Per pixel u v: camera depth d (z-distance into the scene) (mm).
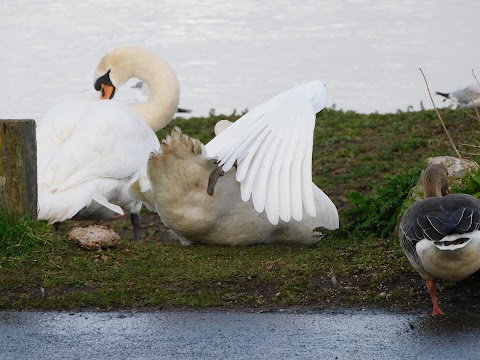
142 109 17562
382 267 10711
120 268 10953
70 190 13234
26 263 10984
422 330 9094
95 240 11531
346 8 41250
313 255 11328
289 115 10094
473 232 8742
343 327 9242
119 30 36812
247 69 30391
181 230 12023
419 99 26484
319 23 37938
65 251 11398
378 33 35594
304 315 9648
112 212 14344
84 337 9086
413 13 39688
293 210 9344
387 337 8922
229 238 12203
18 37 35312
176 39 35125
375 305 9922
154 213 18750
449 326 9188
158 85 17625
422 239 8984
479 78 28281
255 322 9453
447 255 8852
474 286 10125
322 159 19500
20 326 9422
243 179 9578
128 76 17891
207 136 21141
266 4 42531
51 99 26641
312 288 10320
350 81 28656
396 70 29828
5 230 11312
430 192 10773
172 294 10219
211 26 37625
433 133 19844
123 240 12234
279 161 9664
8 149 11555
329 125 21828
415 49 32625
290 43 34281
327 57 31906
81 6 42094
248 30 36688
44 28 37094
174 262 11297
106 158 13578
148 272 10789
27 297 10141
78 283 10461
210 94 27406
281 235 12523
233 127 10258
